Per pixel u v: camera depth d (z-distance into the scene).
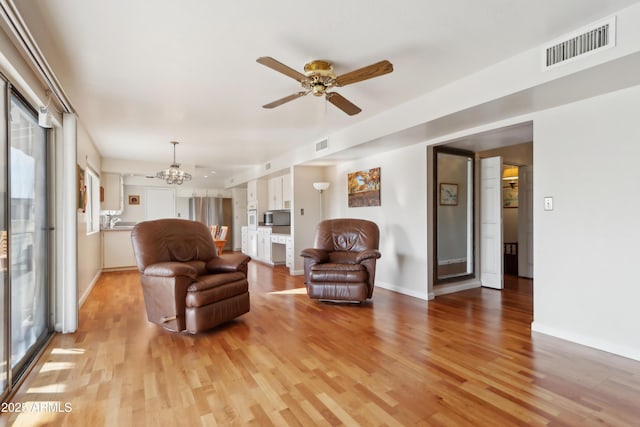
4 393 1.96
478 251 5.07
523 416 1.77
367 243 4.41
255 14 1.97
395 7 1.93
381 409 1.85
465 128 3.59
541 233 3.00
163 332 3.09
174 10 1.92
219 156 6.52
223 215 10.82
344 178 5.89
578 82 2.36
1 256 1.96
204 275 3.44
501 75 2.63
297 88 3.10
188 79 2.88
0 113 1.97
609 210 2.58
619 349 2.53
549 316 2.96
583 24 2.14
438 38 2.28
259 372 2.29
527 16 2.04
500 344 2.75
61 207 3.08
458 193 5.05
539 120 3.00
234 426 1.71
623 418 1.76
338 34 2.21
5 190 2.02
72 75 2.77
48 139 3.03
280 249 7.36
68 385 2.12
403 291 4.64
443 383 2.13
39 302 2.87
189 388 2.08
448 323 3.31
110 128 4.41
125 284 5.27
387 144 4.39
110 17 1.97
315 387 2.09
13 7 1.66
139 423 1.73
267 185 8.30
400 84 3.05
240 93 3.21
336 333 3.04
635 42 1.94
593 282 2.67
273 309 3.84
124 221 9.01
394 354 2.57
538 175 3.01
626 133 2.49
